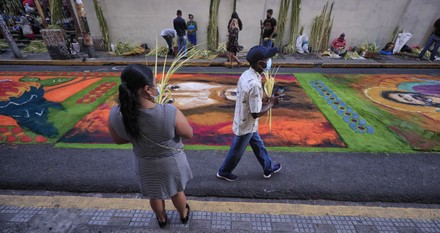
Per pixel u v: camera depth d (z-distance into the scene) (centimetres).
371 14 960
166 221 263
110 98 580
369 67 873
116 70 802
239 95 252
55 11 1070
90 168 348
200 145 406
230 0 938
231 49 825
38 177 331
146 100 167
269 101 263
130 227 261
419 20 967
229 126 466
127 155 377
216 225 264
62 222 266
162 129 172
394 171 350
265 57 227
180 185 214
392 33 995
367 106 556
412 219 274
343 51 970
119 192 313
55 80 696
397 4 939
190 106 544
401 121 492
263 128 457
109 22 979
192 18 929
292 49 993
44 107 532
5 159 366
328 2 943
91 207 287
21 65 857
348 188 318
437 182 331
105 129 450
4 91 614
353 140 424
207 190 311
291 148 400
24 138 420
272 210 285
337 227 263
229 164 305
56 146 399
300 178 333
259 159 309
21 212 279
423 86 685
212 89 642
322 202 300
